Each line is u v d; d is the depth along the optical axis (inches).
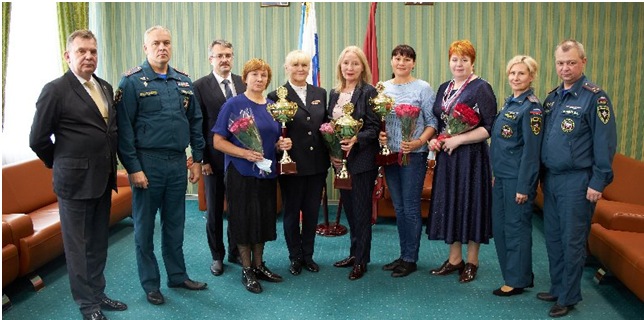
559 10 208.1
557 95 115.9
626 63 208.8
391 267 145.6
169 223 127.3
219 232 143.5
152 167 118.0
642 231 132.6
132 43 221.9
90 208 111.0
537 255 157.8
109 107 110.6
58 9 184.5
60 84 104.6
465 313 118.8
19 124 177.9
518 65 117.5
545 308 121.0
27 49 178.9
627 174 165.9
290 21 215.6
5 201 146.4
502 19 210.2
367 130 132.1
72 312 119.4
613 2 206.2
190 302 124.8
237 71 221.5
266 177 128.7
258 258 137.5
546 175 119.0
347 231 181.8
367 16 213.0
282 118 125.6
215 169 138.0
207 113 136.8
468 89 128.6
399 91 136.3
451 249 142.2
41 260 131.6
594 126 108.8
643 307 121.8
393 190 141.4
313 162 133.8
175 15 219.5
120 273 142.8
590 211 113.7
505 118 120.2
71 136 105.6
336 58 216.4
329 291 131.3
